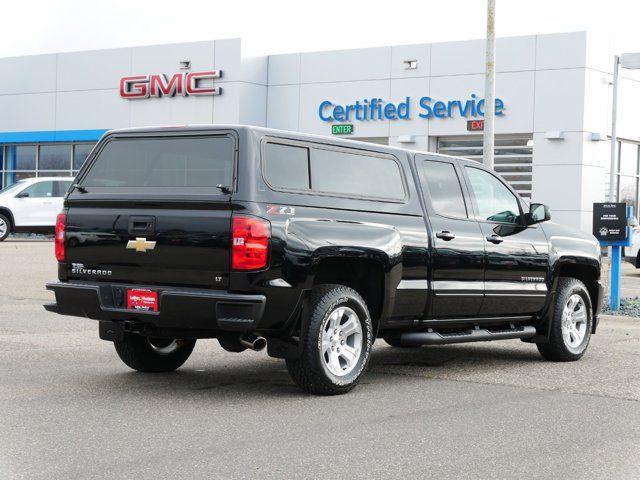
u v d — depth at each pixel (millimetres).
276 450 5832
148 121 36594
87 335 10852
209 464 5484
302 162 7570
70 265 7797
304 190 7496
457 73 31312
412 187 8492
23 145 40625
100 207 7652
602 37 29703
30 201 27953
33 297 14938
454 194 8930
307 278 7301
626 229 14078
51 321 12070
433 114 31750
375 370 9125
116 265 7527
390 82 32562
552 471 5480
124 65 37156
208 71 34969
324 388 7605
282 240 7152
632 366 9555
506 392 7977
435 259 8492
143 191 7520
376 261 7934
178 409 7012
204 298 7008
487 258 9023
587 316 10141
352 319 7781
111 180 7754
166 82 36000
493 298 9125
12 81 39938
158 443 5961
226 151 7270
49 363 8945
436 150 32062
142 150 7664
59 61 38781
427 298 8461
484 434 6371
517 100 30109
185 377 8414
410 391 7961
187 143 7457
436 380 8562
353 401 7461
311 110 34188
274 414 6902
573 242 10133
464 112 31125
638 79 31438
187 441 6023
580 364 9695
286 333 7465
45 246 26172
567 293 9859
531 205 9656
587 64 29125
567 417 6961
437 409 7195
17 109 39875
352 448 5922
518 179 30375
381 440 6145
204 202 7137
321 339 7500
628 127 31188
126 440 6023
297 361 7504
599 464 5656
